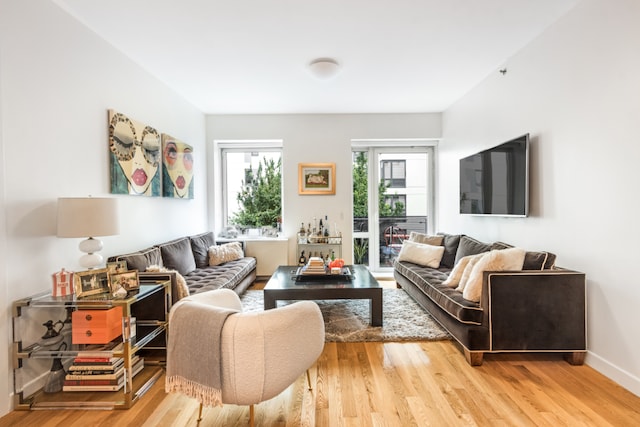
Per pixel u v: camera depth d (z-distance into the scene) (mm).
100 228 2109
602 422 1741
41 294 2066
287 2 2309
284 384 1655
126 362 1944
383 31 2717
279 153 5426
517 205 3014
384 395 2002
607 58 2150
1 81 1863
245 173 5461
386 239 5457
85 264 2184
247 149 5422
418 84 3941
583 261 2369
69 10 2336
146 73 3412
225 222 5445
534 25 2666
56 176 2242
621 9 2047
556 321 2330
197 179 4773
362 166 5410
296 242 5184
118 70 2943
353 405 1905
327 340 2803
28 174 2027
